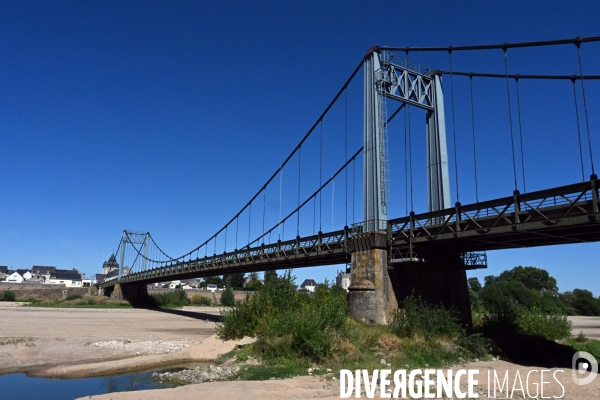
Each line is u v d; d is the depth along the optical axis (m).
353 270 30.16
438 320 25.27
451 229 25.05
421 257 28.11
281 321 23.28
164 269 79.31
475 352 24.80
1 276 177.88
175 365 23.75
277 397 14.73
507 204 22.34
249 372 19.36
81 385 19.31
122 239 125.75
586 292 122.12
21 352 28.00
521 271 149.25
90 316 63.44
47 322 50.47
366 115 32.78
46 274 186.50
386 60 34.09
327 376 18.05
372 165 31.25
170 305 101.00
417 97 35.19
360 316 27.22
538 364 23.94
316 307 26.23
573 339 39.25
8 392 18.05
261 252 44.12
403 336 24.17
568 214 19.75
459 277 31.14
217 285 147.62
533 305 39.16
